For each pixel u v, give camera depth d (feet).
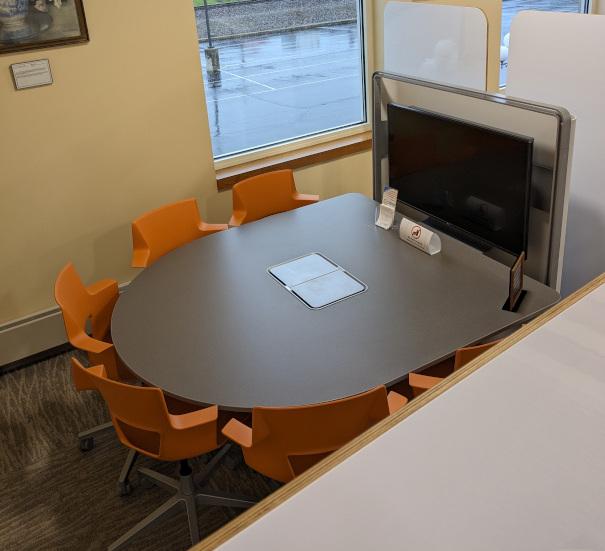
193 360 7.68
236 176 13.60
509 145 8.92
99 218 12.44
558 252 9.23
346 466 2.53
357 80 15.76
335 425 6.63
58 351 12.62
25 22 10.61
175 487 8.61
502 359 3.00
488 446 2.56
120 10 11.37
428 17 12.87
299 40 14.56
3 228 11.61
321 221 10.85
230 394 7.09
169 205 10.90
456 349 7.48
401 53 14.01
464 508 2.33
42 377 11.89
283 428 6.58
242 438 6.92
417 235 9.67
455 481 2.43
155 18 11.73
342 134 15.57
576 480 2.41
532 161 8.75
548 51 10.39
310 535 2.27
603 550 2.17
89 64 11.40
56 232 12.12
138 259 10.32
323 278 9.11
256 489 9.07
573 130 8.42
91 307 9.36
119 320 8.58
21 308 12.23
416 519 2.31
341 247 9.95
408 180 11.12
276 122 14.93
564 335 3.11
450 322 7.95
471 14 11.78
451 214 10.39
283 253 9.90
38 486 9.43
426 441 2.61
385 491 2.42
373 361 7.38
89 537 8.57
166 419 6.94
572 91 10.23
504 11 17.48
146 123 12.28
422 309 8.25
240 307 8.61
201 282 9.29
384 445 2.61
